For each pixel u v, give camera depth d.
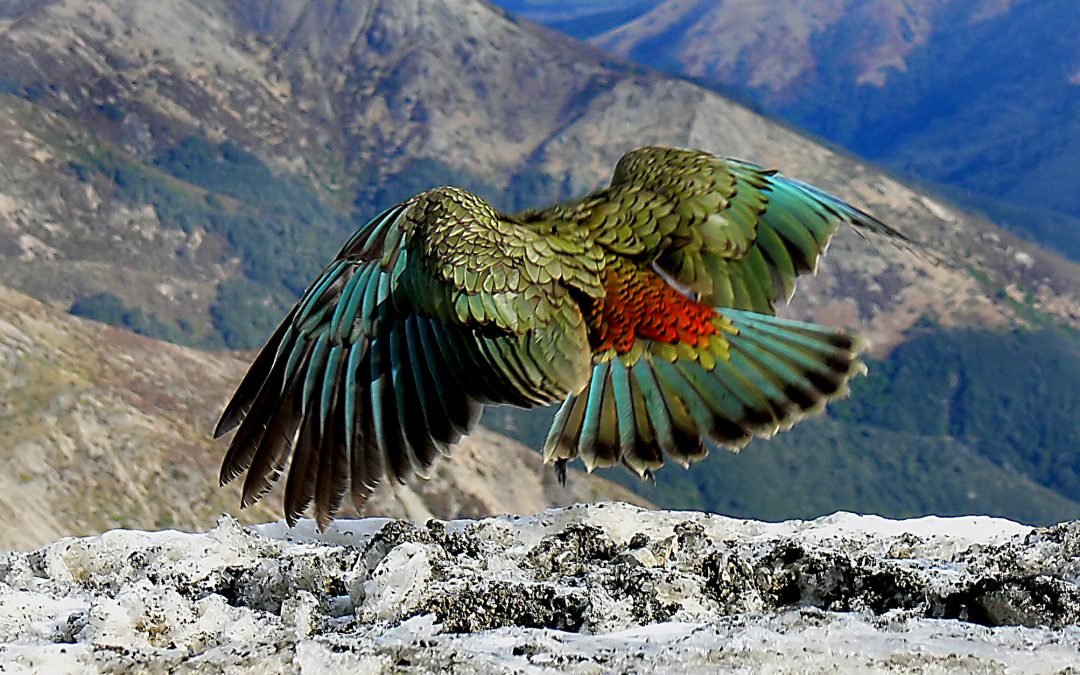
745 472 184.62
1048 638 6.27
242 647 6.14
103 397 99.75
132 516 88.44
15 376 97.69
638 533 9.77
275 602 8.58
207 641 7.32
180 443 97.44
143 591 7.51
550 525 10.30
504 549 9.34
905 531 10.65
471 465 98.31
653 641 6.40
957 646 6.13
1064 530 9.62
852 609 7.73
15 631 7.77
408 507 89.62
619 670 5.89
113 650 6.26
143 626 7.35
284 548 9.98
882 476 198.88
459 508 91.81
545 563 8.93
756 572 8.21
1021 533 10.38
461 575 7.95
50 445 91.81
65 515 86.31
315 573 8.66
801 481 193.38
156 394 105.25
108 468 91.88
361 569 8.59
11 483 87.50
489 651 6.22
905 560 9.13
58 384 98.19
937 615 7.55
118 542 10.07
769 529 10.79
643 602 7.54
